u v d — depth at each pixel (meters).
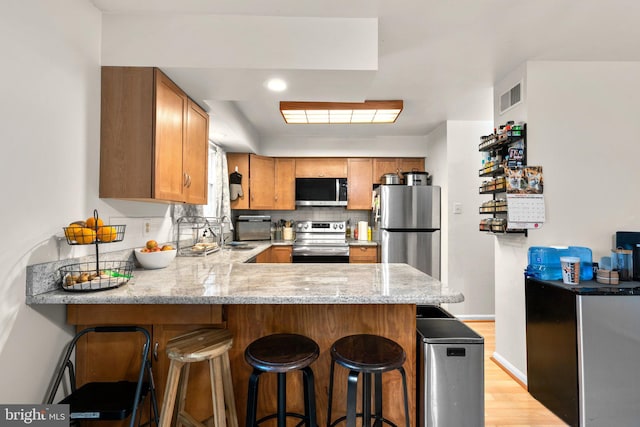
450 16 1.60
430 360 1.30
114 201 1.67
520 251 2.17
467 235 3.38
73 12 1.39
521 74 2.12
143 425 1.38
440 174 3.54
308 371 1.20
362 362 1.10
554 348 1.79
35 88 1.20
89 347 1.39
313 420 1.18
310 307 1.43
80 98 1.43
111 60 1.58
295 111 2.71
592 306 1.60
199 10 1.57
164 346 1.38
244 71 1.64
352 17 1.61
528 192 2.04
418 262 3.44
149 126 1.58
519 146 2.13
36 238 1.20
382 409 1.39
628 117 2.06
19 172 1.13
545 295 1.86
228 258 2.32
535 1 1.48
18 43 1.12
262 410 1.42
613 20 1.63
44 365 1.23
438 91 2.55
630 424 1.59
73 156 1.39
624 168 2.06
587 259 1.91
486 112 3.07
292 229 4.14
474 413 1.29
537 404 1.91
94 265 1.50
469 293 3.39
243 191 3.77
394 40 1.82
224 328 1.41
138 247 1.89
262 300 1.19
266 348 1.19
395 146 3.99
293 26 1.61
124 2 1.50
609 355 1.60
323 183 4.03
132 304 1.31
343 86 1.84
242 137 3.11
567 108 2.07
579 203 2.05
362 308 1.43
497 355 2.44
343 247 3.72
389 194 3.46
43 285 1.22
